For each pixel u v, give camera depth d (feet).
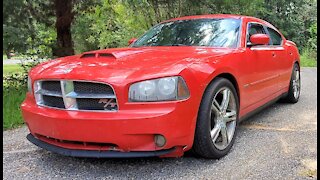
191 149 11.00
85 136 9.67
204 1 34.73
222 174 10.18
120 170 10.64
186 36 14.55
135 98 9.56
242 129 14.76
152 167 10.79
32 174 10.55
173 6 36.65
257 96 14.35
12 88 25.18
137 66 10.28
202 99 10.57
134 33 47.47
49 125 10.12
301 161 11.05
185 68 10.08
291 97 19.83
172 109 9.56
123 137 9.46
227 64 11.71
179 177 10.05
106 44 54.95
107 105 9.72
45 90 10.63
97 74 9.93
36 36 27.76
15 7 24.35
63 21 31.55
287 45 19.33
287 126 15.23
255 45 14.16
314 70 43.80
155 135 9.58
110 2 40.88
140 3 39.40
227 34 14.12
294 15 86.38
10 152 12.55
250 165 10.80
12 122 16.21
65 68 10.66
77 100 10.00
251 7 38.22
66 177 10.28
